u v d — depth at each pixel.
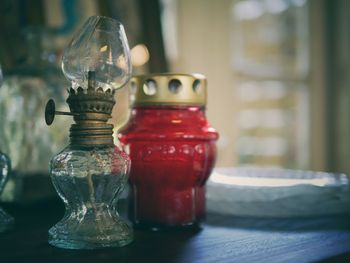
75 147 0.43
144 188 0.48
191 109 0.49
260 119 1.28
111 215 0.44
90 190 0.42
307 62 1.39
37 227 0.50
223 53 1.18
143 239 0.45
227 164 1.19
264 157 1.30
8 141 0.63
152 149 0.47
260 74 1.28
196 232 0.48
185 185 0.48
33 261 0.37
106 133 0.42
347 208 0.54
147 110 0.48
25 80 0.64
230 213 0.55
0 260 0.37
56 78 0.66
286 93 1.35
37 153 0.64
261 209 0.54
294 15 1.37
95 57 0.43
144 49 0.92
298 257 0.38
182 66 1.10
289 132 1.36
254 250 0.41
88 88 0.41
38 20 0.72
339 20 1.44
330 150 1.45
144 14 0.93
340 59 1.44
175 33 1.10
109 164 0.42
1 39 0.72
